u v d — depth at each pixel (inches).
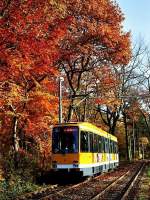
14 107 1000.9
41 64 895.1
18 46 787.4
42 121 1098.1
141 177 1241.4
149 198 702.5
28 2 764.6
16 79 931.3
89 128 1179.3
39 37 827.4
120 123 3538.4
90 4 1310.3
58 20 867.4
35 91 1033.5
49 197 722.2
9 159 997.8
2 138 1116.5
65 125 1114.7
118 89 1923.0
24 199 703.7
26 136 1189.7
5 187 792.9
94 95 1701.5
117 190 870.4
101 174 1381.6
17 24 765.3
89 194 791.1
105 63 1472.7
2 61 793.6
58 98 1208.2
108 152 1528.1
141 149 4534.9
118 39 1355.8
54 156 1103.0
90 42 1338.6
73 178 1208.2
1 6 748.6
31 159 1120.2
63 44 1285.7
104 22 1368.1
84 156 1109.1
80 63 1498.5
